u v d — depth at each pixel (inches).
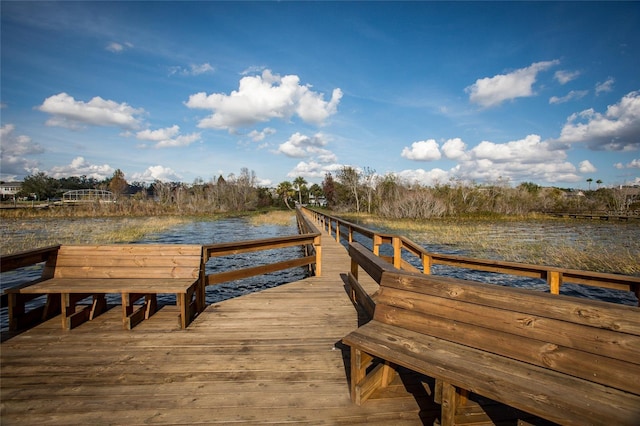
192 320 162.4
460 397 89.3
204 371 113.7
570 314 74.2
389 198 1839.3
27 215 1455.5
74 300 158.7
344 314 173.0
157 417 89.3
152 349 130.2
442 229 992.9
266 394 100.1
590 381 68.7
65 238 731.4
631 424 55.9
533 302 79.4
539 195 1996.8
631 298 354.0
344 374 112.4
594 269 463.5
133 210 1702.8
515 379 70.8
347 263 330.0
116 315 166.9
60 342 135.3
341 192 2269.9
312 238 258.5
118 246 169.5
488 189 1808.6
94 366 116.4
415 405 93.9
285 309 180.5
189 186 2443.4
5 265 134.4
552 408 60.8
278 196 3142.2
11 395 99.0
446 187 1750.7
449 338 90.6
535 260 519.8
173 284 155.6
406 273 106.5
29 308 275.6
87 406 93.8
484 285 89.4
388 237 257.1
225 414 90.5
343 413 90.7
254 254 610.2
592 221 1366.9
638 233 905.5
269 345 135.2
